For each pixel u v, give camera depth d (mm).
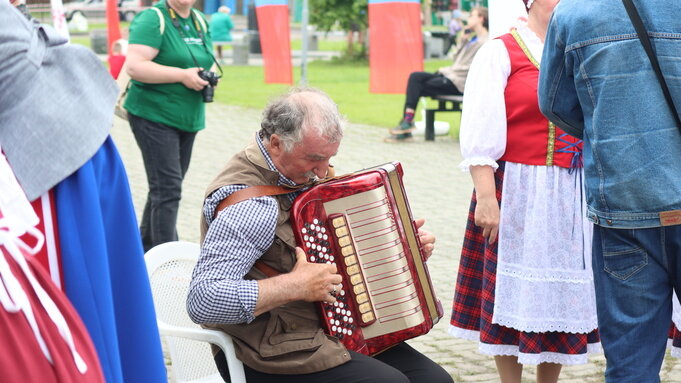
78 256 1521
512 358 3895
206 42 5883
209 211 2875
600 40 2816
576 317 3654
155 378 1663
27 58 1477
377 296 2951
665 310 2916
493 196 3658
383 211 2947
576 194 3641
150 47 5582
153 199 5730
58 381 1404
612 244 2893
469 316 3898
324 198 2883
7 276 1379
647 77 2773
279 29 15352
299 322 2906
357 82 19812
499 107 3615
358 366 2852
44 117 1496
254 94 17062
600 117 2828
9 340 1373
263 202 2832
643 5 2787
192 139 5938
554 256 3646
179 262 3230
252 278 2881
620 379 2904
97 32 23016
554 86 3039
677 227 2812
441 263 6434
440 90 11805
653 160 2771
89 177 1536
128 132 12438
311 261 2861
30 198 1473
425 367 3117
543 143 3613
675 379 4328
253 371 2932
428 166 10195
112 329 1549
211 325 2973
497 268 3707
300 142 2809
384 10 12906
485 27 11727
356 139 12023
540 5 3611
